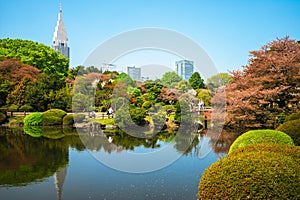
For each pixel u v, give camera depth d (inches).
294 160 121.7
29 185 198.2
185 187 190.2
